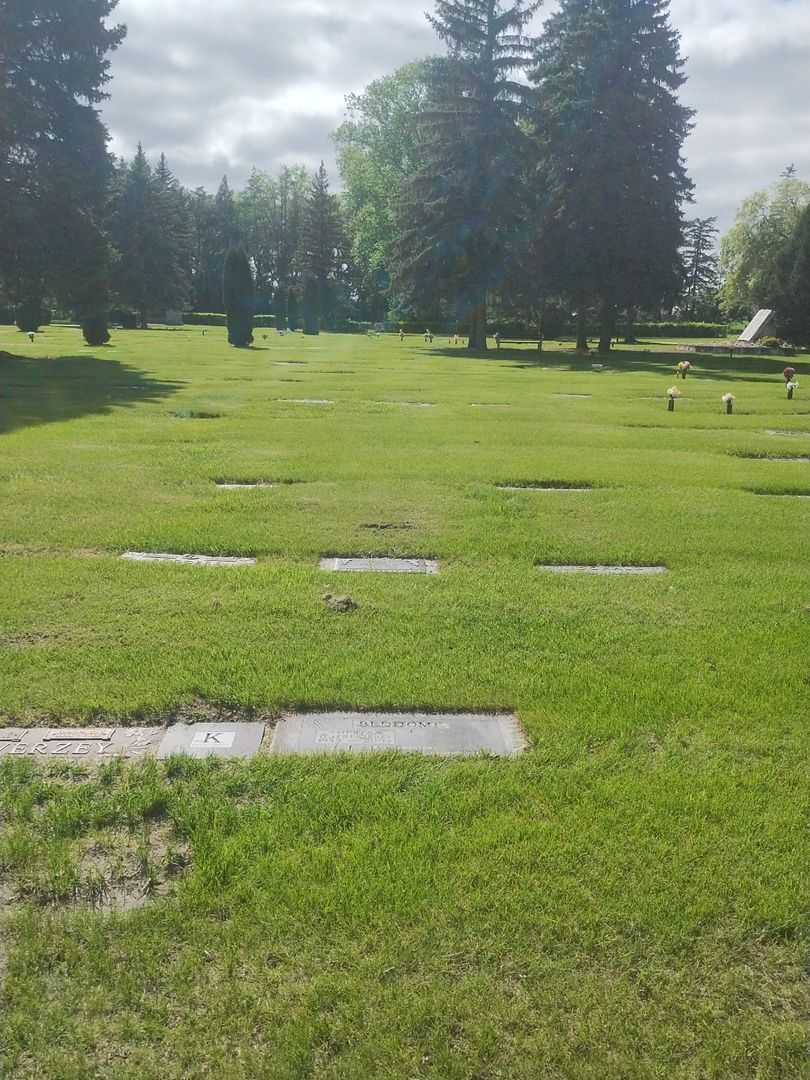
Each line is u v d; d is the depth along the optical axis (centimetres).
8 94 2572
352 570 629
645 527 769
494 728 389
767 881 284
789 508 864
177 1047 218
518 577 613
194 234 9619
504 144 3969
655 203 3925
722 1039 224
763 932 261
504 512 815
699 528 770
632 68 3866
